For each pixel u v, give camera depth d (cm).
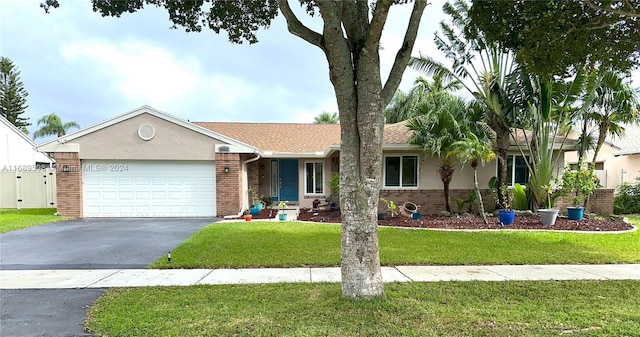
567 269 627
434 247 785
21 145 2231
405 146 1288
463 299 472
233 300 471
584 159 1207
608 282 548
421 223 1116
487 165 1369
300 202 1606
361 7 450
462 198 1372
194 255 720
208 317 412
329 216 1299
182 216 1325
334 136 1812
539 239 871
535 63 612
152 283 555
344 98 438
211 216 1327
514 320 402
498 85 1216
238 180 1331
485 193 1359
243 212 1398
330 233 957
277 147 1631
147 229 1057
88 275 602
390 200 1375
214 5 639
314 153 1516
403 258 689
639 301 466
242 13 663
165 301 471
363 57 428
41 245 843
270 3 648
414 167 1380
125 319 409
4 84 3203
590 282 548
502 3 575
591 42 591
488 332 371
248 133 1820
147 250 789
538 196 1208
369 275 450
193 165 1331
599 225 1059
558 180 1190
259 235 927
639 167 1680
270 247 785
